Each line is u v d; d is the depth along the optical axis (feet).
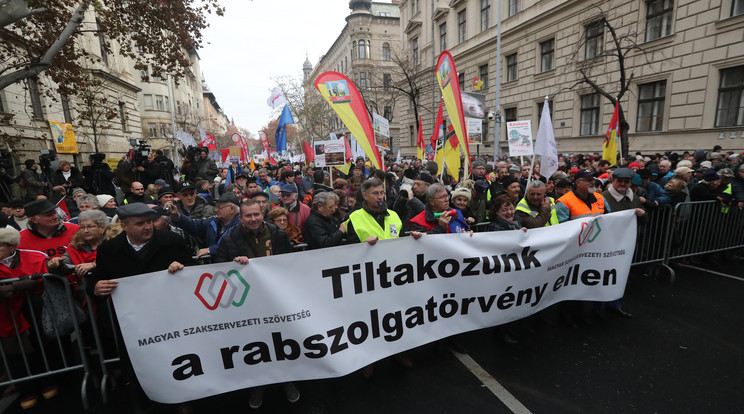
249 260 8.28
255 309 8.34
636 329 12.00
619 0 48.19
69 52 34.22
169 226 12.05
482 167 21.95
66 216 16.90
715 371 9.70
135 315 7.73
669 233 15.90
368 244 9.12
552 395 9.00
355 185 21.86
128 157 31.24
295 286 8.57
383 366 10.47
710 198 17.12
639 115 48.03
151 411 8.57
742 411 8.24
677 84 42.57
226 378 8.33
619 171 13.34
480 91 79.00
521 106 67.56
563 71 57.16
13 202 15.67
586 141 55.06
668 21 43.52
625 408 8.44
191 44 37.01
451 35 86.89
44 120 47.03
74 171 28.63
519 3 66.13
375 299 9.29
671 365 10.03
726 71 38.58
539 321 12.75
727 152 35.63
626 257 12.03
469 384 9.55
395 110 126.00
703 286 15.28
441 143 23.79
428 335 9.93
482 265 10.23
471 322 10.39
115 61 74.79
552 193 17.57
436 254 9.81
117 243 8.07
